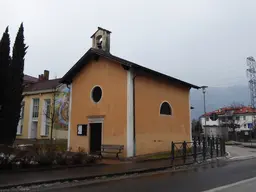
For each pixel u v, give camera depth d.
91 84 17.95
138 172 10.85
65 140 24.64
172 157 14.40
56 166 11.10
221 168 12.02
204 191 7.12
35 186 8.02
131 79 15.82
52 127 24.09
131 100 15.55
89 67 18.38
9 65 17.11
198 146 20.88
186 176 9.80
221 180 8.84
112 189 7.54
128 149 15.00
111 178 9.60
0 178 8.62
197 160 14.68
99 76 17.53
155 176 9.96
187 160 14.59
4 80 16.64
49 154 11.62
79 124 18.06
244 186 7.79
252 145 32.53
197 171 11.12
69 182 8.74
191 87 21.22
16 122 16.73
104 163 13.04
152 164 12.84
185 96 20.62
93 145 17.06
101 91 17.27
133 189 7.50
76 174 9.66
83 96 18.31
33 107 28.58
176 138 18.81
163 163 13.21
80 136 17.83
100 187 7.87
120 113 15.81
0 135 16.05
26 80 32.19
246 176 9.68
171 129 18.50
